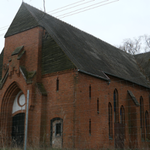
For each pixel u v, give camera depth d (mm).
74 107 21547
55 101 23156
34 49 25578
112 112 27156
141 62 43906
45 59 25219
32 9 29719
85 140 21953
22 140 24172
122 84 29766
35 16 27766
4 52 28875
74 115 21391
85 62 25359
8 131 25906
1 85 26906
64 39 27375
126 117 29641
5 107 26578
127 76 31938
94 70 25172
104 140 24328
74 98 21766
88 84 23438
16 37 27953
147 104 34531
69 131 21406
